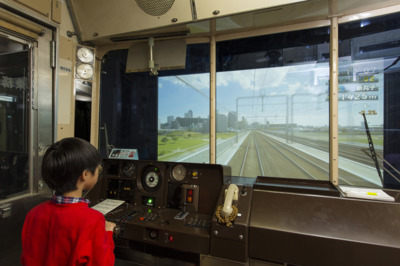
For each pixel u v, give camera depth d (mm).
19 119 1489
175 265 1270
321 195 1133
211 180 1400
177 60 1796
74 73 1790
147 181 1555
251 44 1758
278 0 1305
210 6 1420
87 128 1897
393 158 1440
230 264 1081
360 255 899
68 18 1737
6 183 1422
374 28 1450
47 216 660
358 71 1491
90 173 728
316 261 953
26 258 652
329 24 1483
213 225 1084
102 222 687
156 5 1510
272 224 1040
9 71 1426
